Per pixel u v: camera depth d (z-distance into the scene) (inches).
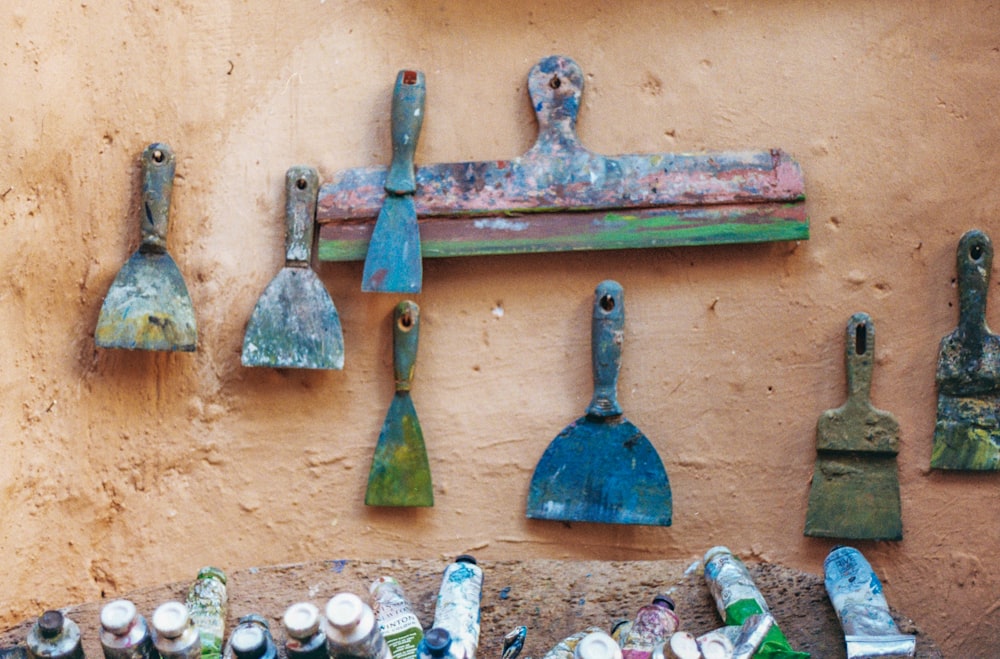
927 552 67.6
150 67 70.9
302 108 71.0
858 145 69.0
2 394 68.1
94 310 69.6
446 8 71.4
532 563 65.9
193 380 70.0
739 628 55.8
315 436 70.0
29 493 68.4
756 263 69.0
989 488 67.6
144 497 69.7
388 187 67.9
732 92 69.7
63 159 69.7
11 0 69.3
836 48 69.6
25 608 68.0
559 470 68.0
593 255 69.4
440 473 69.6
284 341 67.6
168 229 70.1
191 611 61.0
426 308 69.9
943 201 68.5
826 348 68.5
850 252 68.7
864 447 67.1
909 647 56.2
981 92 68.8
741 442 68.6
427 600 63.6
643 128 69.8
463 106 70.5
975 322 67.0
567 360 69.4
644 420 69.0
